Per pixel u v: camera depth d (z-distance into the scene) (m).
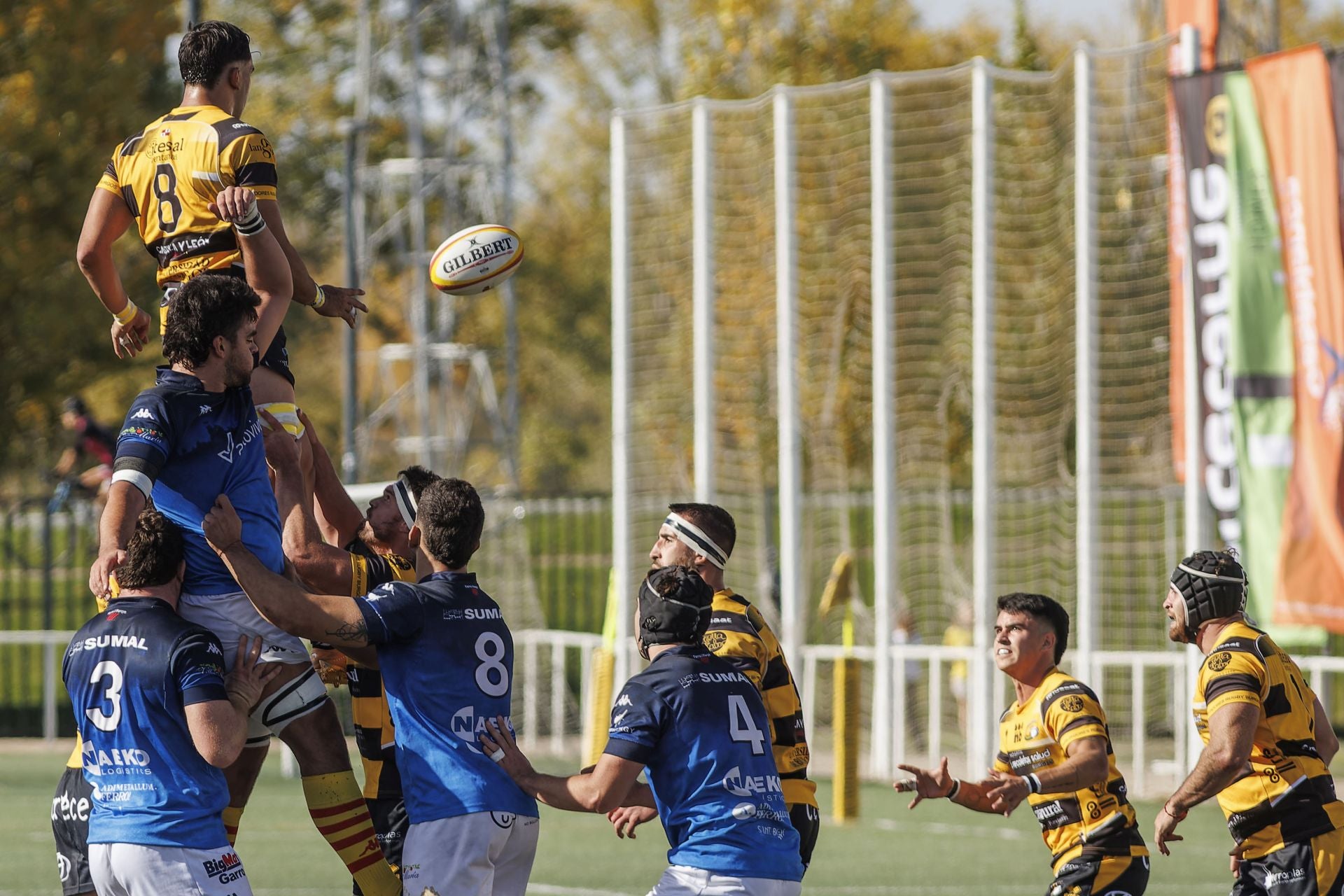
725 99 96.75
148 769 21.16
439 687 21.69
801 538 60.81
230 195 21.55
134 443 20.47
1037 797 24.97
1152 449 70.12
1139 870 24.41
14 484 127.69
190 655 21.05
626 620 63.72
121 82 84.00
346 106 155.12
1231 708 23.94
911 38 105.62
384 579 23.98
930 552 79.94
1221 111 50.47
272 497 22.02
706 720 21.19
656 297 85.50
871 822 51.59
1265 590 49.38
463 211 126.00
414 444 121.88
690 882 20.80
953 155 85.38
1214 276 50.56
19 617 85.19
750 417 82.69
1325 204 48.56
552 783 21.39
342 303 24.28
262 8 159.88
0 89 82.69
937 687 61.97
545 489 181.38
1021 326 76.31
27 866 41.03
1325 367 48.53
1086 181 57.22
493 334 165.62
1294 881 24.33
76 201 83.50
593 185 181.00
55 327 82.88
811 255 81.69
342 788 22.98
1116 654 56.38
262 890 38.66
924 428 81.19
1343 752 62.69
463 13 118.56
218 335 21.14
